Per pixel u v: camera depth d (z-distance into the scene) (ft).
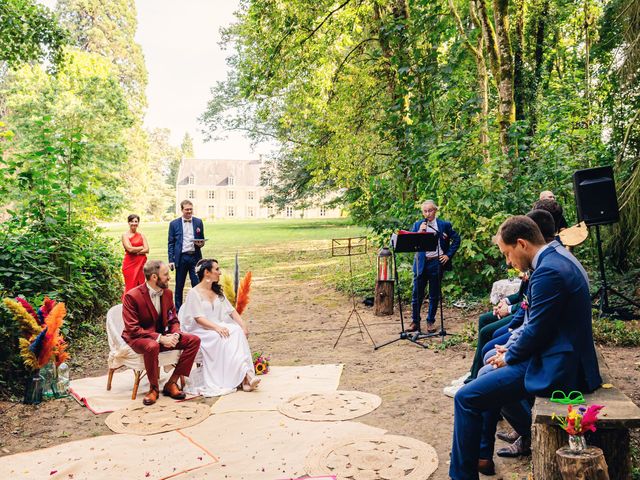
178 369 18.42
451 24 38.50
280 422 15.62
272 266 58.13
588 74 45.73
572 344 10.06
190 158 348.38
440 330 26.13
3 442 14.98
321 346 25.27
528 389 10.28
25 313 18.51
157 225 166.81
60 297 26.53
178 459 13.37
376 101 48.16
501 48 34.94
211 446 14.14
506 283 23.95
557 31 63.31
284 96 49.14
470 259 31.60
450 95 38.99
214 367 19.17
